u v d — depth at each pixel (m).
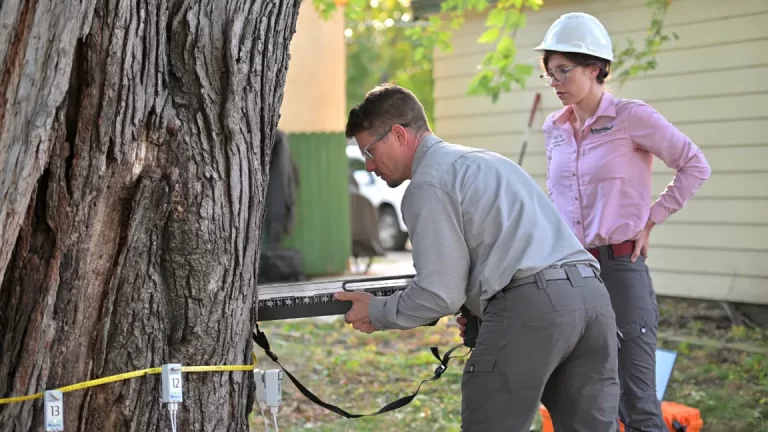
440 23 21.86
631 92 20.58
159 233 6.41
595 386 7.25
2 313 6.14
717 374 15.80
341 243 28.72
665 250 19.98
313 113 28.81
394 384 16.17
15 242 5.96
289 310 7.39
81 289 6.18
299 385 7.59
